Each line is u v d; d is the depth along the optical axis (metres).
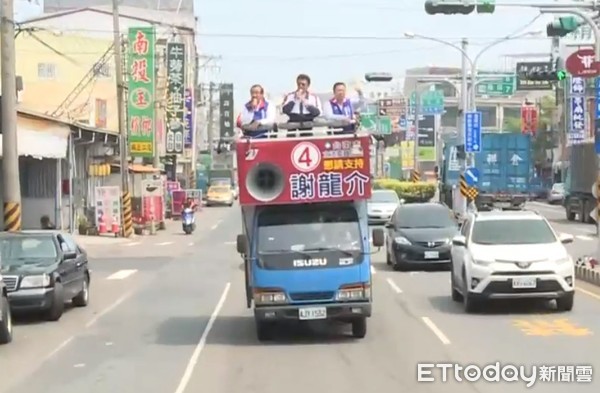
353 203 16.08
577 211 51.47
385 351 14.85
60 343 16.81
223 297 23.52
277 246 15.79
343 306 15.59
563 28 26.05
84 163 50.00
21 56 65.12
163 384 12.68
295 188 15.92
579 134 60.47
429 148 85.12
